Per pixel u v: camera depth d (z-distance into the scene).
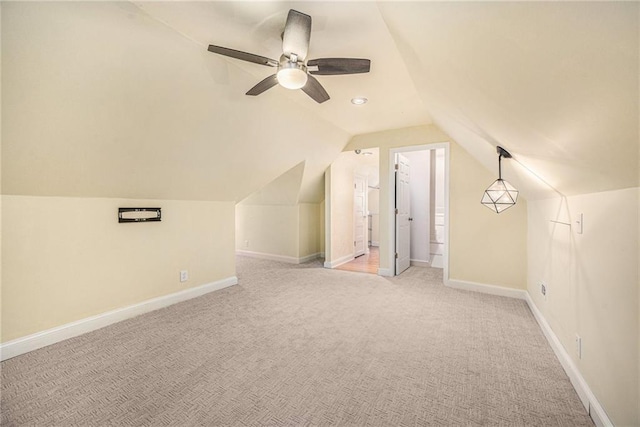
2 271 1.96
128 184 2.57
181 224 3.16
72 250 2.30
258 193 5.36
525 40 0.74
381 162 4.25
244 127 2.89
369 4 1.55
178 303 3.06
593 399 1.39
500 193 3.04
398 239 4.39
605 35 0.56
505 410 1.46
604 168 1.10
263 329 2.41
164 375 1.75
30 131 1.76
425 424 1.37
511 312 2.79
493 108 1.36
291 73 1.71
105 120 1.99
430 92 2.17
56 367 1.84
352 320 2.60
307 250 5.46
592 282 1.44
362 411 1.46
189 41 1.91
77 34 1.55
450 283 3.68
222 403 1.51
